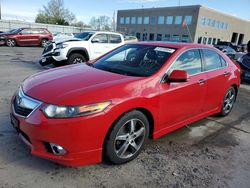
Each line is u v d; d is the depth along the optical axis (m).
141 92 3.03
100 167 2.99
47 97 2.66
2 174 2.71
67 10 61.69
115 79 3.12
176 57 3.63
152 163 3.18
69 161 2.63
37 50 18.22
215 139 4.07
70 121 2.53
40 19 57.78
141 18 55.28
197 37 47.09
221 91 4.64
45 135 2.54
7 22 33.84
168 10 49.47
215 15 50.31
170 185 2.77
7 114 4.31
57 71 3.58
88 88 2.79
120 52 4.23
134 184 2.74
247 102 6.61
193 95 3.84
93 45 9.77
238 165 3.31
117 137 2.90
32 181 2.65
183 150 3.59
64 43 9.12
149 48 3.97
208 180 2.92
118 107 2.77
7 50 16.77
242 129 4.62
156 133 3.43
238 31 62.78
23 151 3.18
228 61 4.95
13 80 7.08
